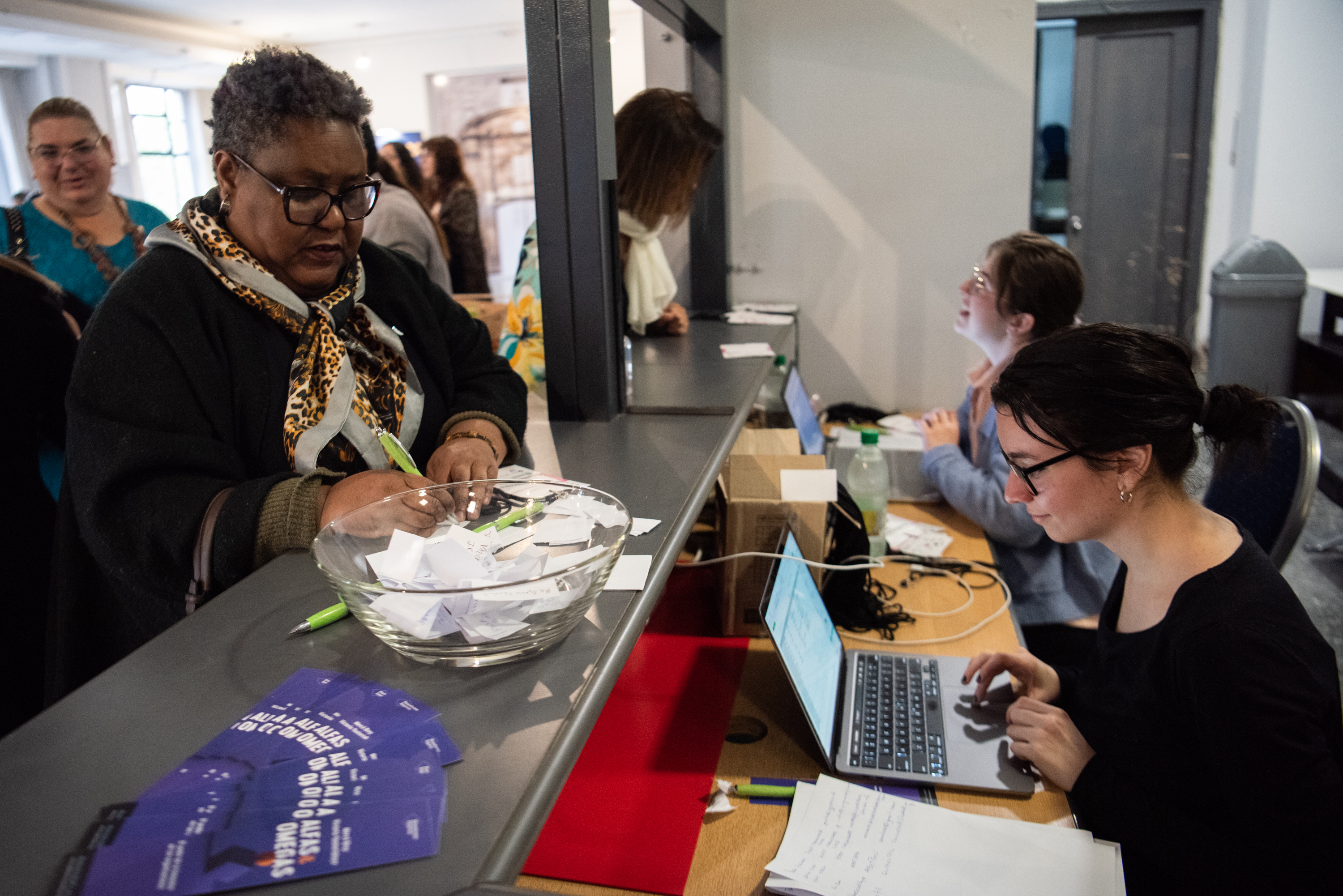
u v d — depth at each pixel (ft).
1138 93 15.99
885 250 9.29
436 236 9.20
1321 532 11.50
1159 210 16.46
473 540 2.59
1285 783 2.90
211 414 3.04
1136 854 3.54
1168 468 3.28
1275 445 5.02
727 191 9.01
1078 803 3.63
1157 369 3.20
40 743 1.86
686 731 4.00
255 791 1.69
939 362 9.45
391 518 2.61
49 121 6.82
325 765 1.77
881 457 5.83
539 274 4.69
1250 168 16.02
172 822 1.60
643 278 6.95
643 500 3.32
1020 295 6.12
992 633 4.88
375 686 2.07
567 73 4.26
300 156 3.04
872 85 8.94
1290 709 2.92
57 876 1.48
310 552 2.52
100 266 7.07
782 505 4.68
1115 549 3.53
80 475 2.73
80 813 1.63
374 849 1.55
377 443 3.39
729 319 8.50
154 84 22.27
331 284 3.52
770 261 9.54
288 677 2.12
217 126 3.10
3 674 4.51
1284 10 15.16
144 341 2.89
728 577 4.80
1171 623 3.25
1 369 4.43
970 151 8.89
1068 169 16.53
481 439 3.63
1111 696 3.59
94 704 2.02
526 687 2.07
